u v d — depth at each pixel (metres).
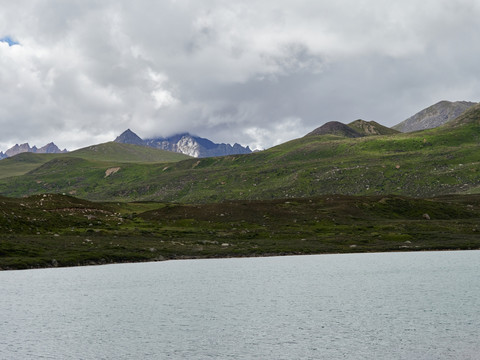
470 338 39.41
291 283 75.88
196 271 94.44
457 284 70.50
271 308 55.00
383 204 198.62
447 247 130.38
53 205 160.62
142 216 167.62
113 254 108.31
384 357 34.62
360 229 157.62
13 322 48.34
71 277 85.19
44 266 96.31
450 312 50.31
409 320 46.81
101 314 52.25
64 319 49.81
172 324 47.06
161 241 130.62
